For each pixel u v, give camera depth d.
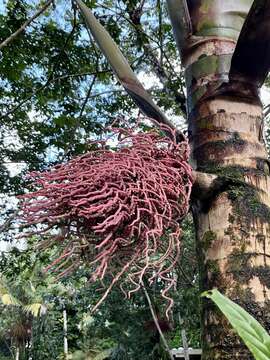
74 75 4.83
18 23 4.89
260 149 1.51
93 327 9.56
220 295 0.84
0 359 17.19
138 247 1.24
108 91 5.40
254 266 1.33
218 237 1.39
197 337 8.64
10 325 15.82
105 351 10.62
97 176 1.18
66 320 12.57
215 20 1.73
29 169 5.87
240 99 1.56
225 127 1.53
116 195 1.17
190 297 5.38
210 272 1.37
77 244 1.25
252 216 1.39
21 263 6.50
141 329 7.47
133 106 5.81
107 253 1.18
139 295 6.74
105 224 1.12
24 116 5.79
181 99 2.89
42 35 5.15
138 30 4.55
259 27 1.44
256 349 0.78
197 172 1.38
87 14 1.86
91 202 1.18
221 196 1.42
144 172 1.20
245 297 1.29
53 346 13.74
